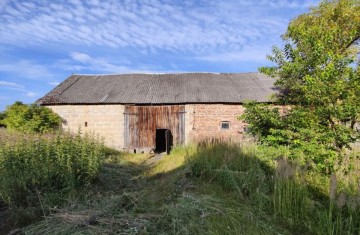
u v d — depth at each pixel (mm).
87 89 15836
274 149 7289
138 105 14750
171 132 14570
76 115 14734
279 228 4172
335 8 10633
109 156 10766
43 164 5559
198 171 6953
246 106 9758
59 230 3996
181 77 17141
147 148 14594
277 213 4605
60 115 14695
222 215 4418
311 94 7910
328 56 8234
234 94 14820
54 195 5223
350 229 3836
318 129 7273
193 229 3977
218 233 3867
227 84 16031
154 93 15180
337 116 7277
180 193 5605
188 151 9047
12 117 13547
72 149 6340
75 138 7441
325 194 5145
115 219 4242
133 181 7164
